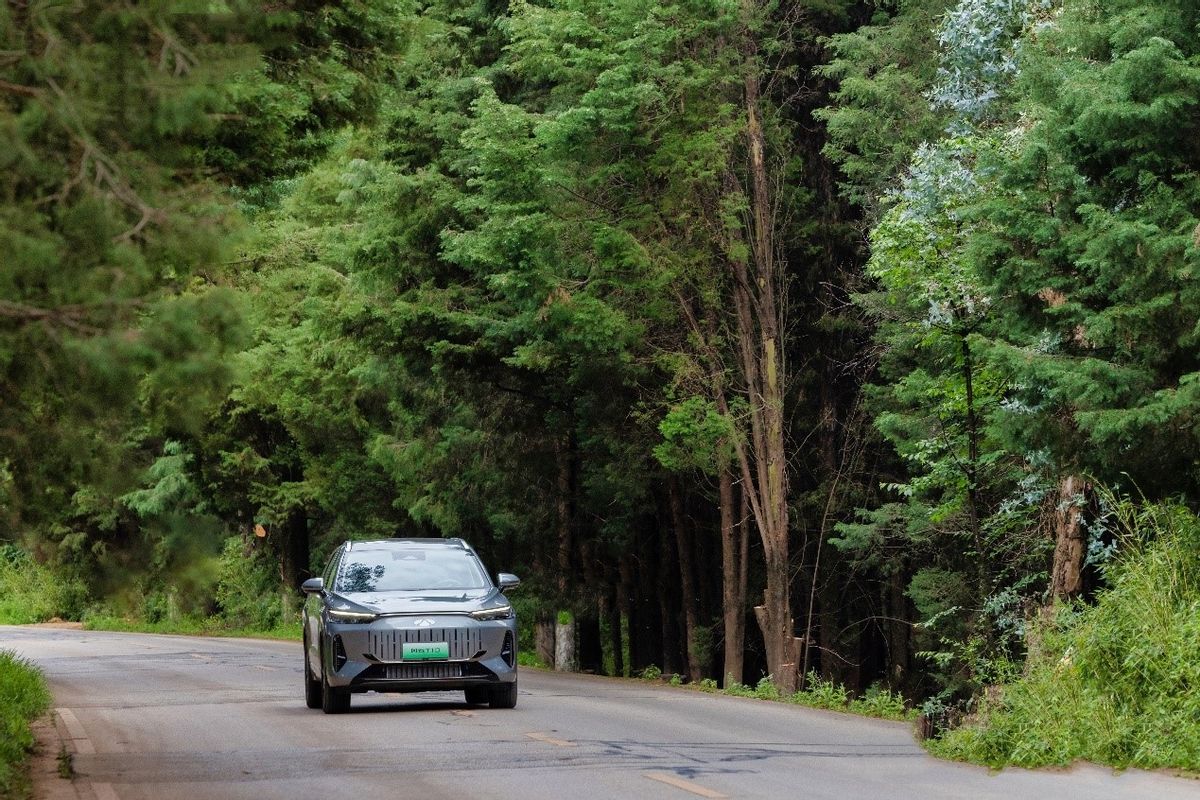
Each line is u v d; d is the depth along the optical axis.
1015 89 49.81
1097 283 42.22
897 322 80.62
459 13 88.69
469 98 87.44
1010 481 70.31
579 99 79.56
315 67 39.62
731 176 82.12
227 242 19.88
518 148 75.19
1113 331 42.28
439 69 88.69
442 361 87.06
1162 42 42.00
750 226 84.94
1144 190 43.91
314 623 48.56
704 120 79.00
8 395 20.28
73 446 20.94
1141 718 33.34
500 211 75.81
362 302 86.19
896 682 96.38
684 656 109.44
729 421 79.12
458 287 85.81
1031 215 43.53
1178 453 41.44
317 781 30.75
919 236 58.75
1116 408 41.59
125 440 21.48
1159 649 34.75
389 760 34.25
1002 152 49.38
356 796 28.53
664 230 80.50
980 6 60.75
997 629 61.12
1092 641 36.66
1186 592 37.72
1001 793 28.25
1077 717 34.22
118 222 18.95
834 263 93.25
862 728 44.34
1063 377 41.38
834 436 95.50
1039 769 32.00
